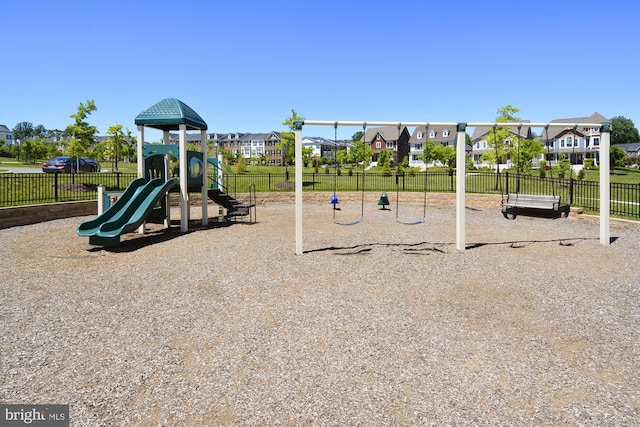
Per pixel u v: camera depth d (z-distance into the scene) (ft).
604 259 26.25
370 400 10.50
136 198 33.76
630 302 18.12
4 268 23.84
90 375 11.70
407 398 10.61
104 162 191.93
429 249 29.60
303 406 10.21
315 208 59.67
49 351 13.20
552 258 26.66
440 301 18.22
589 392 10.96
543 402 10.48
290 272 23.13
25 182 59.93
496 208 56.49
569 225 42.19
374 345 13.73
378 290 19.81
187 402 10.37
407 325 15.46
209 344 13.75
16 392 10.82
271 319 16.02
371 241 32.81
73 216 46.75
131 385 11.18
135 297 18.74
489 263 25.35
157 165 39.86
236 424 9.50
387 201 57.93
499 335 14.60
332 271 23.36
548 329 15.16
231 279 21.68
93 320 15.89
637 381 11.52
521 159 105.91
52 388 11.02
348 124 27.55
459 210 29.01
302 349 13.41
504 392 10.93
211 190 44.47
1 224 38.24
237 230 38.81
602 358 12.89
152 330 14.93
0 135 343.87
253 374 11.78
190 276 22.30
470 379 11.58
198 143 286.66
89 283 20.97
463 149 28.81
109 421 9.59
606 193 30.94
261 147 336.90
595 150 157.28
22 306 17.43
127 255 27.66
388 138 248.32
